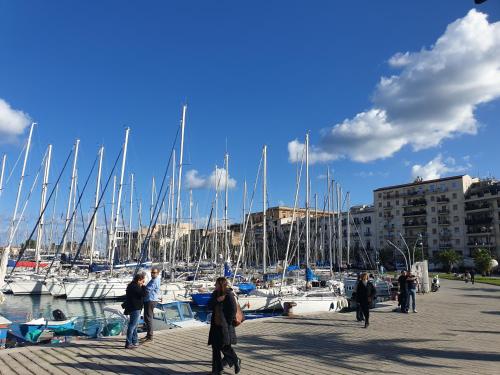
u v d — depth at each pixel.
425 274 33.16
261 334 13.71
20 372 8.54
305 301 26.17
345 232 124.12
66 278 36.97
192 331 13.52
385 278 47.94
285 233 106.12
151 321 11.80
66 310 29.59
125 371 8.70
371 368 9.23
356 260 108.19
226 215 45.34
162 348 10.95
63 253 40.69
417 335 13.64
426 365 9.56
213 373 8.35
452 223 103.69
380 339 12.87
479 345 11.98
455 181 104.81
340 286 34.19
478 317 18.41
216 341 8.34
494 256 94.25
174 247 37.16
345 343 12.20
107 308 16.94
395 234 113.75
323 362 9.78
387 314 19.53
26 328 15.64
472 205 100.38
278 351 11.02
